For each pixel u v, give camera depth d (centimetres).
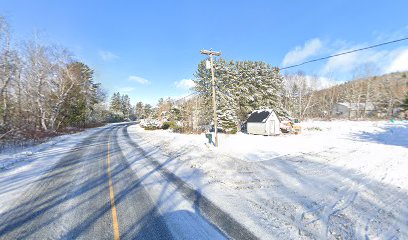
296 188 759
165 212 576
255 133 2823
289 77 6231
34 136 2150
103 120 6906
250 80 3991
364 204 620
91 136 2831
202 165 1105
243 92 3928
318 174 931
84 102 4175
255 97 3991
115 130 4016
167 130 3688
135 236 467
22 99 2730
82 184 819
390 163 1068
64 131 3244
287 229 486
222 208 597
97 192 731
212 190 740
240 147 1680
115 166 1109
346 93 7081
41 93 2878
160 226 505
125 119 9675
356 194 696
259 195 693
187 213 568
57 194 716
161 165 1120
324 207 602
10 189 768
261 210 583
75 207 612
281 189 750
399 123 3681
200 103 3609
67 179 885
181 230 487
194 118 3359
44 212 583
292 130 2884
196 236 462
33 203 643
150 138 2481
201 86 3703
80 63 3931
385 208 593
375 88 6425
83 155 1434
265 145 1778
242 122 3719
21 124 2300
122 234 475
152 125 4069
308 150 1507
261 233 470
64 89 3297
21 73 2541
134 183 823
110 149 1692
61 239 459
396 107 5738
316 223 513
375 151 1395
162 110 4838
